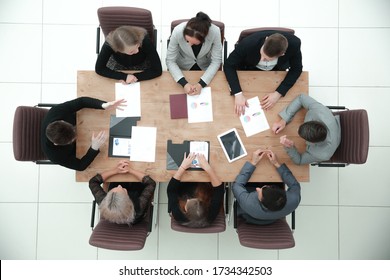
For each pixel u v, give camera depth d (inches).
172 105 85.8
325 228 115.7
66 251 114.7
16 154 81.4
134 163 85.3
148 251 114.3
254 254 114.5
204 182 90.4
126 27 75.9
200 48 85.4
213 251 114.1
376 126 116.5
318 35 116.7
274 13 116.6
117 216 75.3
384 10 116.5
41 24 116.4
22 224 114.3
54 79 116.1
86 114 85.7
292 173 85.6
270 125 85.7
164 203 114.0
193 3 116.4
